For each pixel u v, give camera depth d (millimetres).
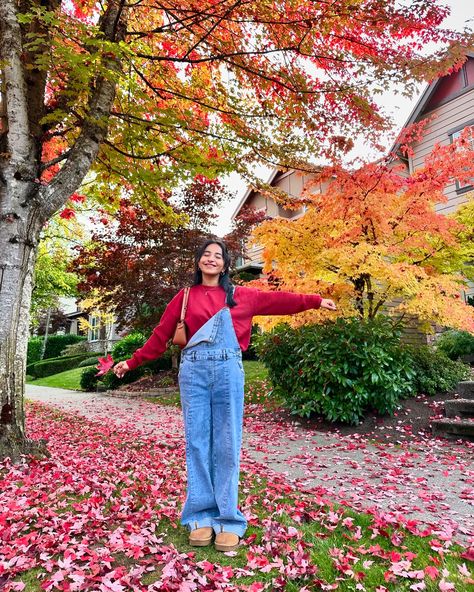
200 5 4836
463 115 10805
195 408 2238
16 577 1870
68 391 14484
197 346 2271
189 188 10555
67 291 21188
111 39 4449
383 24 4402
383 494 3102
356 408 5508
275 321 6680
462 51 4336
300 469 3818
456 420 5074
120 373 2426
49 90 5398
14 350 3795
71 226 13312
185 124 4801
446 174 5641
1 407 3678
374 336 5562
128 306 10977
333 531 2363
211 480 2264
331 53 4715
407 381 5961
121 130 5078
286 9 4422
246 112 5320
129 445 4754
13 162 3912
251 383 9672
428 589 1774
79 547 2057
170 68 5836
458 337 8391
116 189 6539
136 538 2129
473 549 2049
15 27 4035
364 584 1807
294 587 1773
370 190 5539
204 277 2439
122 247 10562
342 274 6109
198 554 2068
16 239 3852
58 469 3463
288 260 6402
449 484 3355
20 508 2557
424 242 6039
